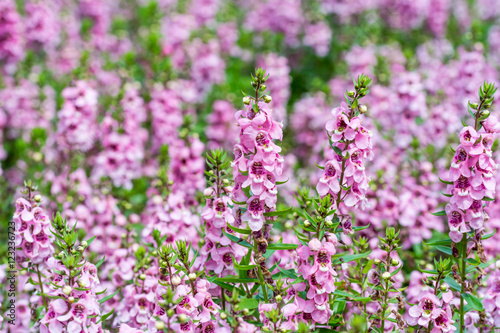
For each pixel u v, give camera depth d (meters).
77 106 1.54
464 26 2.88
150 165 1.70
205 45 2.19
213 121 1.96
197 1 2.68
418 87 1.57
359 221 1.36
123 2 3.09
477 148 1.17
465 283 1.21
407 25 2.73
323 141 1.65
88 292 1.17
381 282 1.23
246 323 1.16
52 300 1.20
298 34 2.69
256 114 1.17
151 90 1.81
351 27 2.69
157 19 2.63
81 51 2.32
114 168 1.52
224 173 1.21
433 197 1.43
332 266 1.20
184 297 1.16
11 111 1.89
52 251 1.23
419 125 1.62
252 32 2.82
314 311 1.18
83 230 1.37
